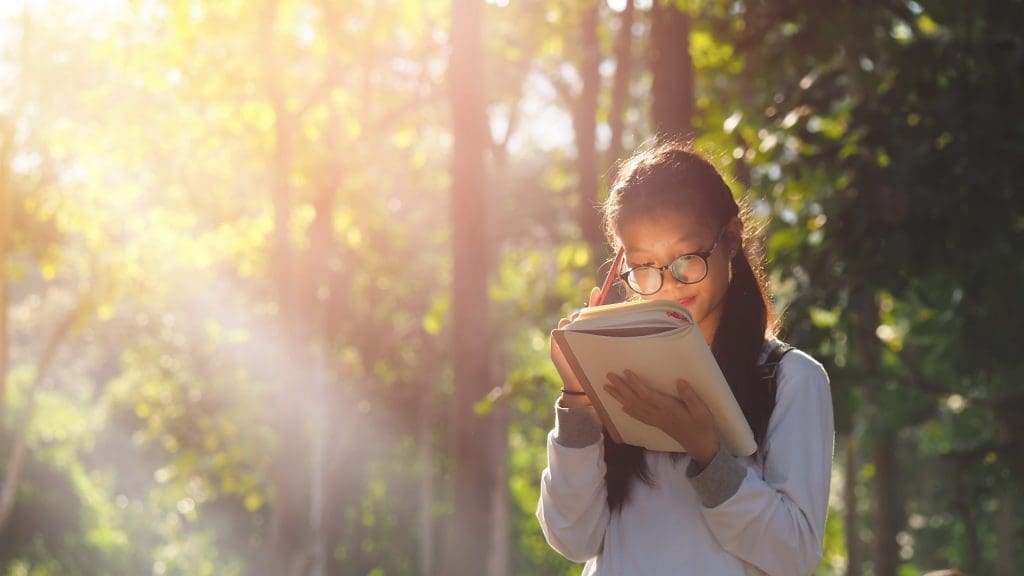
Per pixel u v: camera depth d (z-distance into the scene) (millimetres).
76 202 21547
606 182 2834
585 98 15859
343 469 28000
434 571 32906
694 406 2262
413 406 29906
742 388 2428
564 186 21141
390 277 26000
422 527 29938
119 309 29062
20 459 22844
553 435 2514
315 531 22188
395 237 24719
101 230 22328
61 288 30250
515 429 20750
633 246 2393
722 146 9383
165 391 28797
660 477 2469
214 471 29969
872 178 8703
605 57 17844
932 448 17406
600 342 2277
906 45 9242
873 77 9242
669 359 2244
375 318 27453
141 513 36281
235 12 18062
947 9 8805
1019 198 8695
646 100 18719
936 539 21750
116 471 38844
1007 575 15617
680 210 2352
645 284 2387
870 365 10844
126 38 18750
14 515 31656
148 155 20344
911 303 10281
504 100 20422
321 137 20172
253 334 26875
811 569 2369
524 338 18359
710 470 2279
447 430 31516
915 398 12047
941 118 8773
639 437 2414
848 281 8758
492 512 11180
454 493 11148
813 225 9602
